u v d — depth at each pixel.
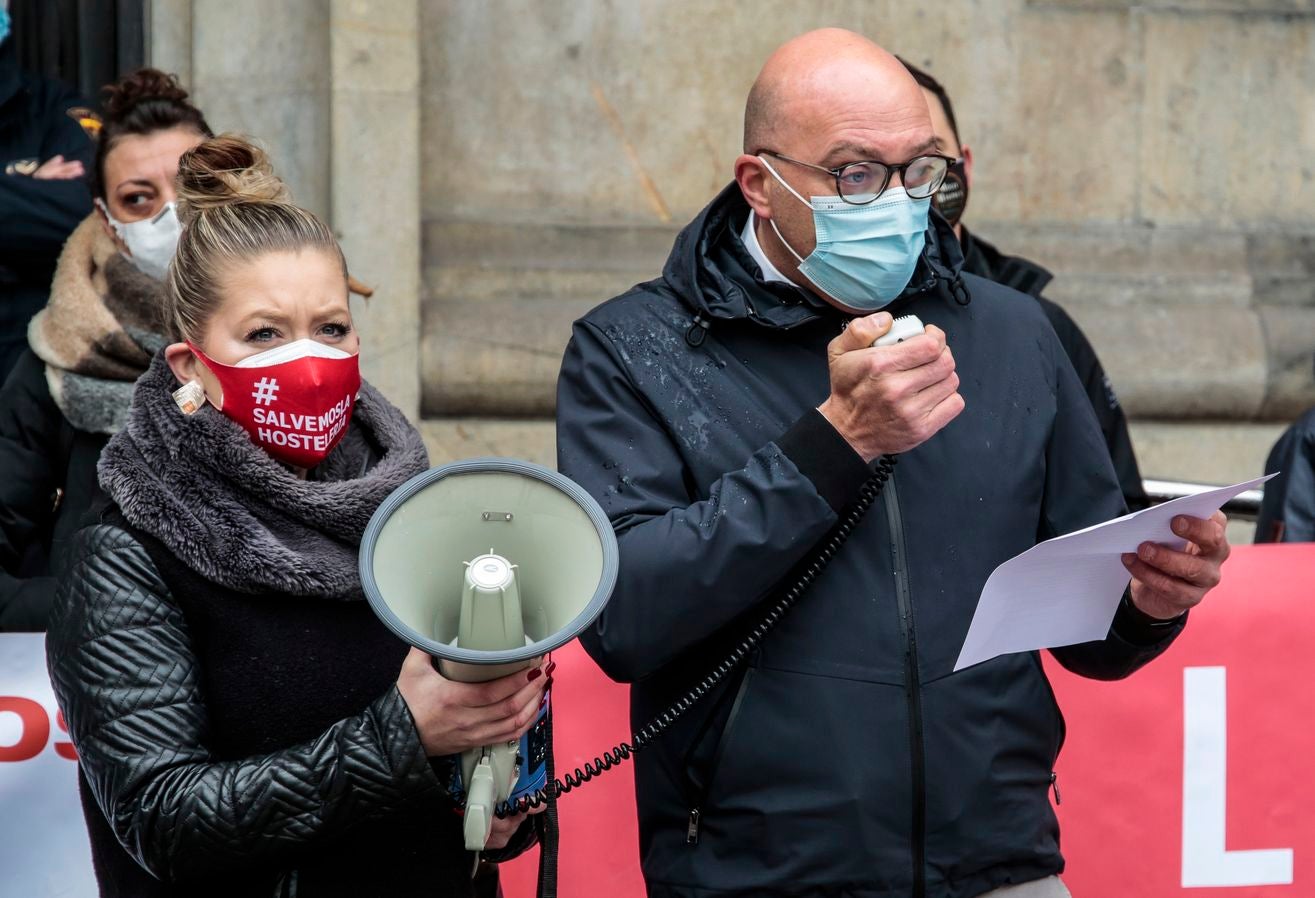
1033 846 5.39
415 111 10.83
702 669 5.35
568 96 11.53
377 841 4.74
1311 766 7.42
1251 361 12.20
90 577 4.60
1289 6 12.49
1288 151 12.61
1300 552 7.43
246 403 4.69
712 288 5.53
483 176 11.46
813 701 5.19
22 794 6.75
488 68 11.40
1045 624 5.22
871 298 5.40
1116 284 12.23
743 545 4.95
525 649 4.05
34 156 9.78
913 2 11.95
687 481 5.42
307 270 4.74
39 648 6.77
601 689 7.03
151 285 7.18
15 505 7.07
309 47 10.77
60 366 7.08
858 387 4.87
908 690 5.21
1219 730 7.36
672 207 11.76
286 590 4.64
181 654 4.59
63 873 6.78
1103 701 7.31
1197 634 7.35
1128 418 12.23
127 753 4.45
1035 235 12.22
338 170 10.70
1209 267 12.40
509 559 4.50
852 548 5.29
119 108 7.37
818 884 5.18
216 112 10.92
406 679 4.47
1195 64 12.38
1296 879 7.43
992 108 12.13
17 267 9.05
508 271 11.31
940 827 5.21
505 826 5.00
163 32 11.02
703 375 5.45
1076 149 12.29
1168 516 5.03
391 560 4.29
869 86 5.30
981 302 5.74
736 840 5.25
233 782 4.41
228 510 4.64
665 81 11.66
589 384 5.52
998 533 5.42
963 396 5.54
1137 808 7.34
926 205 5.37
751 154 5.53
